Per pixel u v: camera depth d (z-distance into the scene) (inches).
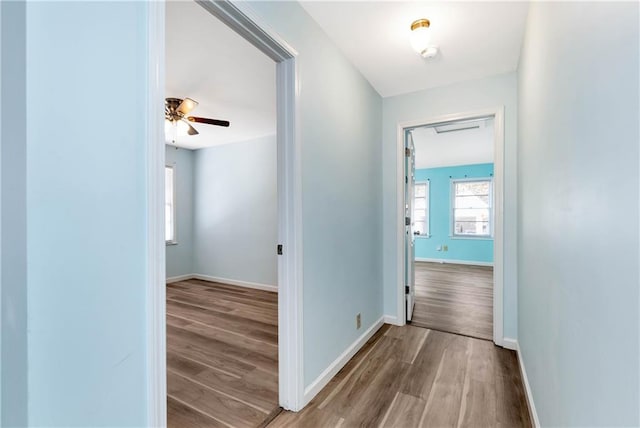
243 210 187.0
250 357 89.7
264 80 102.0
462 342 99.6
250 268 183.9
